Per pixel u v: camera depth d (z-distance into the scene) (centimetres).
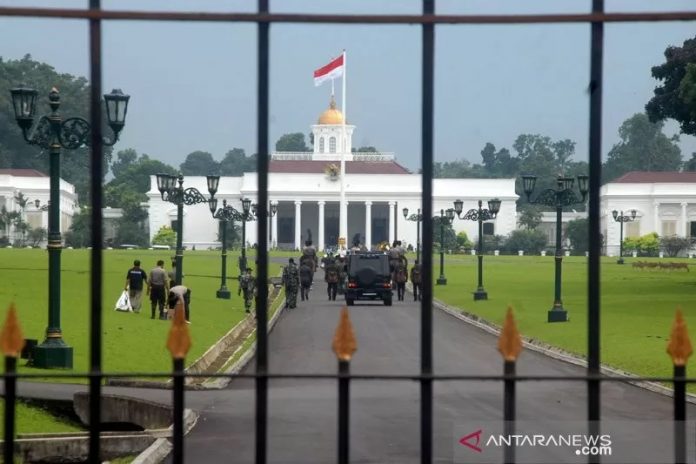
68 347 4703
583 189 8031
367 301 10719
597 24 1550
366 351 5859
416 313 9000
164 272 7269
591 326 1592
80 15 1520
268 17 1534
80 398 3634
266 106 1562
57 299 4738
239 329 7319
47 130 4834
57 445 3083
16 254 14900
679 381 1558
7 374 1527
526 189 8250
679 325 1561
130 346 5475
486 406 3769
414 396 4050
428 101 1573
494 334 7106
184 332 1579
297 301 10625
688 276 13912
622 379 1577
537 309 8888
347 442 1564
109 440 3136
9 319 1533
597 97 1566
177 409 1572
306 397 4028
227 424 3422
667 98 12344
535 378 1569
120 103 4856
